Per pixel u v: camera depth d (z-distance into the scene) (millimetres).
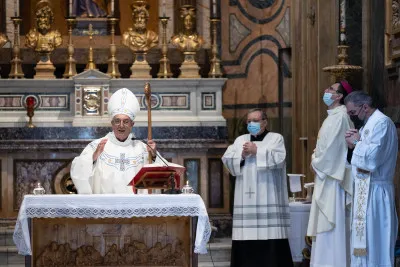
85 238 9242
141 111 14930
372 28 12414
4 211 14438
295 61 15070
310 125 14086
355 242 9523
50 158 14523
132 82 14898
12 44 16391
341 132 10820
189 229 9297
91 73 14742
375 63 12281
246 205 11820
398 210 11367
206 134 14727
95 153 10109
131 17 16781
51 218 9188
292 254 12648
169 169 9109
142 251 9297
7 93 14820
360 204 9500
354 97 9516
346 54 12141
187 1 16781
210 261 13547
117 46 16219
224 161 12008
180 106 14984
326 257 10875
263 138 12023
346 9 12680
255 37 16109
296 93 15047
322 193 10914
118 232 9273
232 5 16422
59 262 9227
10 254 13391
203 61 16219
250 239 11750
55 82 14789
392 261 9500
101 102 14766
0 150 14367
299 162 14945
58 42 15266
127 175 10227
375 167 9336
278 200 11953
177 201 9031
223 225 14742
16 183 14484
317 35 13586
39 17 15312
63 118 14828
